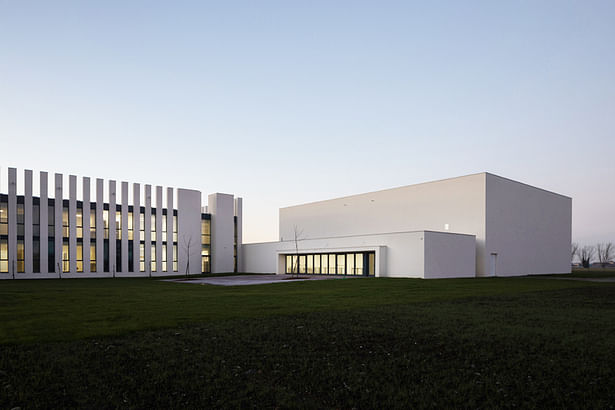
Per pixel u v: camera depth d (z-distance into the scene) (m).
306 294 18.48
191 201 51.47
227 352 7.27
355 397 5.12
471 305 13.84
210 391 5.34
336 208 53.81
